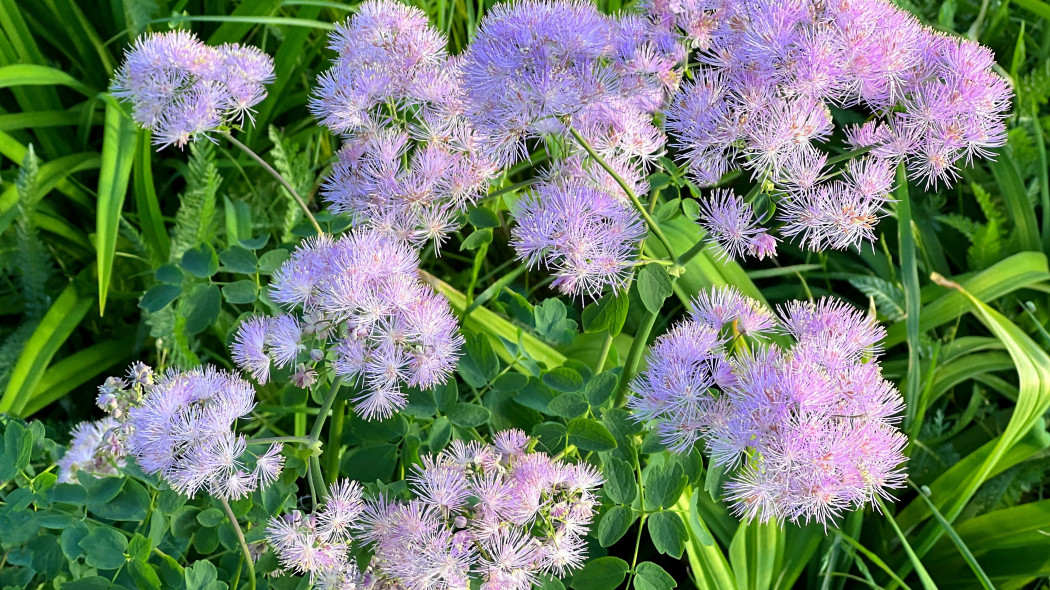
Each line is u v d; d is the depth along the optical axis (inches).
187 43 30.0
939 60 28.6
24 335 37.3
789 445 27.0
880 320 39.9
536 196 29.2
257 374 29.0
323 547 28.1
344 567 28.4
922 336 38.7
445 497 28.3
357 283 28.3
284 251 31.4
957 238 45.3
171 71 29.8
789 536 34.6
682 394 28.0
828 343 28.4
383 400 28.9
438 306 29.0
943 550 35.8
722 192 29.6
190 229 37.1
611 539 28.9
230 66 30.0
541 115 28.1
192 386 28.3
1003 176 41.1
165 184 41.3
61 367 37.2
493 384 30.9
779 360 27.9
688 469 29.1
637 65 29.1
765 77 28.1
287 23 38.2
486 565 27.9
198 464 27.5
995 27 48.2
